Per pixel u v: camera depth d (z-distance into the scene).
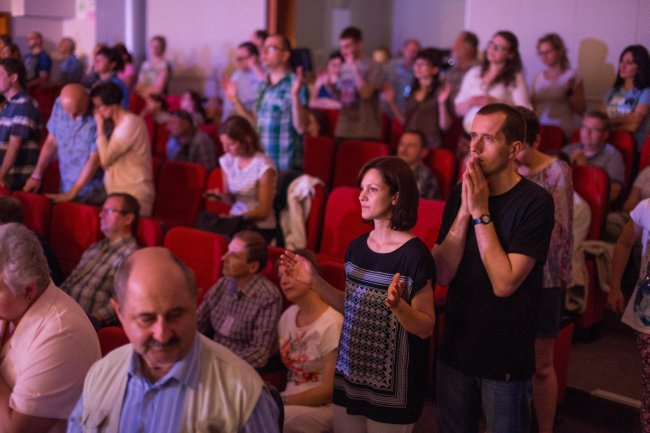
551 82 5.48
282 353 2.86
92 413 1.56
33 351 1.96
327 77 6.67
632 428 3.22
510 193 2.07
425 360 2.14
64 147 4.71
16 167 4.90
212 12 9.05
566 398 3.46
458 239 2.12
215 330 3.15
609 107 5.21
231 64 8.98
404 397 2.10
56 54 10.02
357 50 5.82
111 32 9.81
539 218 2.02
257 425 1.50
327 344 2.73
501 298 2.08
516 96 4.72
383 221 2.13
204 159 5.69
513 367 2.10
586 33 6.11
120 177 4.53
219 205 4.86
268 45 4.89
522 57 6.45
